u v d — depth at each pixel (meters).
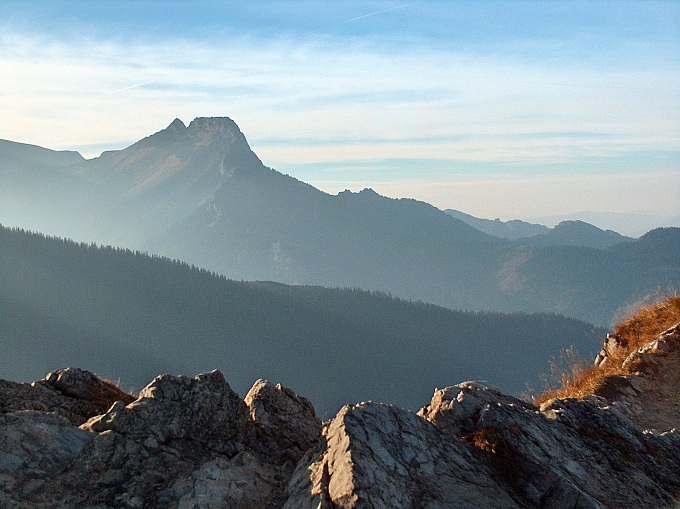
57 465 6.84
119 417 7.68
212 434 8.11
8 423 7.08
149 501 6.78
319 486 6.65
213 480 7.18
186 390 8.38
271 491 7.36
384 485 6.58
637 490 7.96
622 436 9.12
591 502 7.18
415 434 7.74
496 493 7.18
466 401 8.93
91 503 6.55
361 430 7.38
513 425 8.32
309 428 9.09
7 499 6.18
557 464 7.82
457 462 7.57
